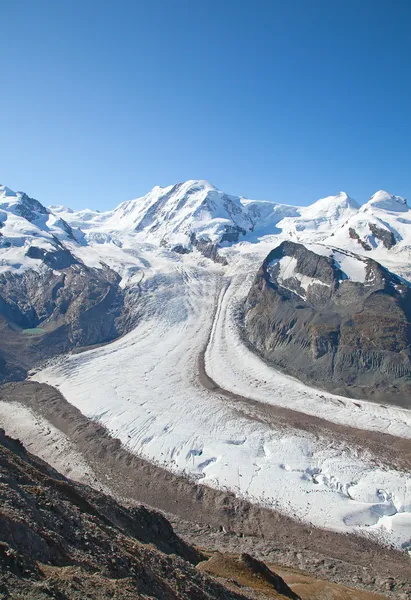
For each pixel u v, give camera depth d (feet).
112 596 48.73
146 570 65.46
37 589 43.55
